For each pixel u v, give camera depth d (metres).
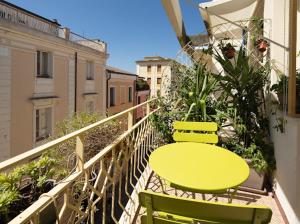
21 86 8.41
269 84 3.19
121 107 17.95
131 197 2.45
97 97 13.99
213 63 4.48
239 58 3.25
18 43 8.13
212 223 1.10
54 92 10.20
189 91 3.89
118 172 2.25
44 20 9.41
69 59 11.12
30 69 8.78
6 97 7.82
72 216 1.56
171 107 4.23
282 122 2.46
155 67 31.38
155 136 3.88
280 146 2.58
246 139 3.15
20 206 1.91
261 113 3.35
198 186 1.53
